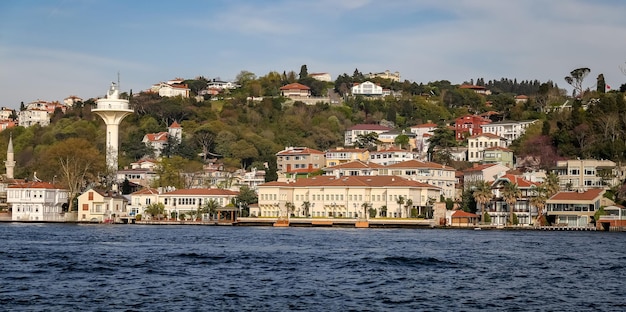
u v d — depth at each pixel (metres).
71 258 126.88
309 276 107.06
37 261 121.25
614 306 84.94
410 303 85.44
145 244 163.00
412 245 165.88
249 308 81.44
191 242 170.75
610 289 97.12
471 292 93.62
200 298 86.69
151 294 89.06
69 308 80.19
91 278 102.00
